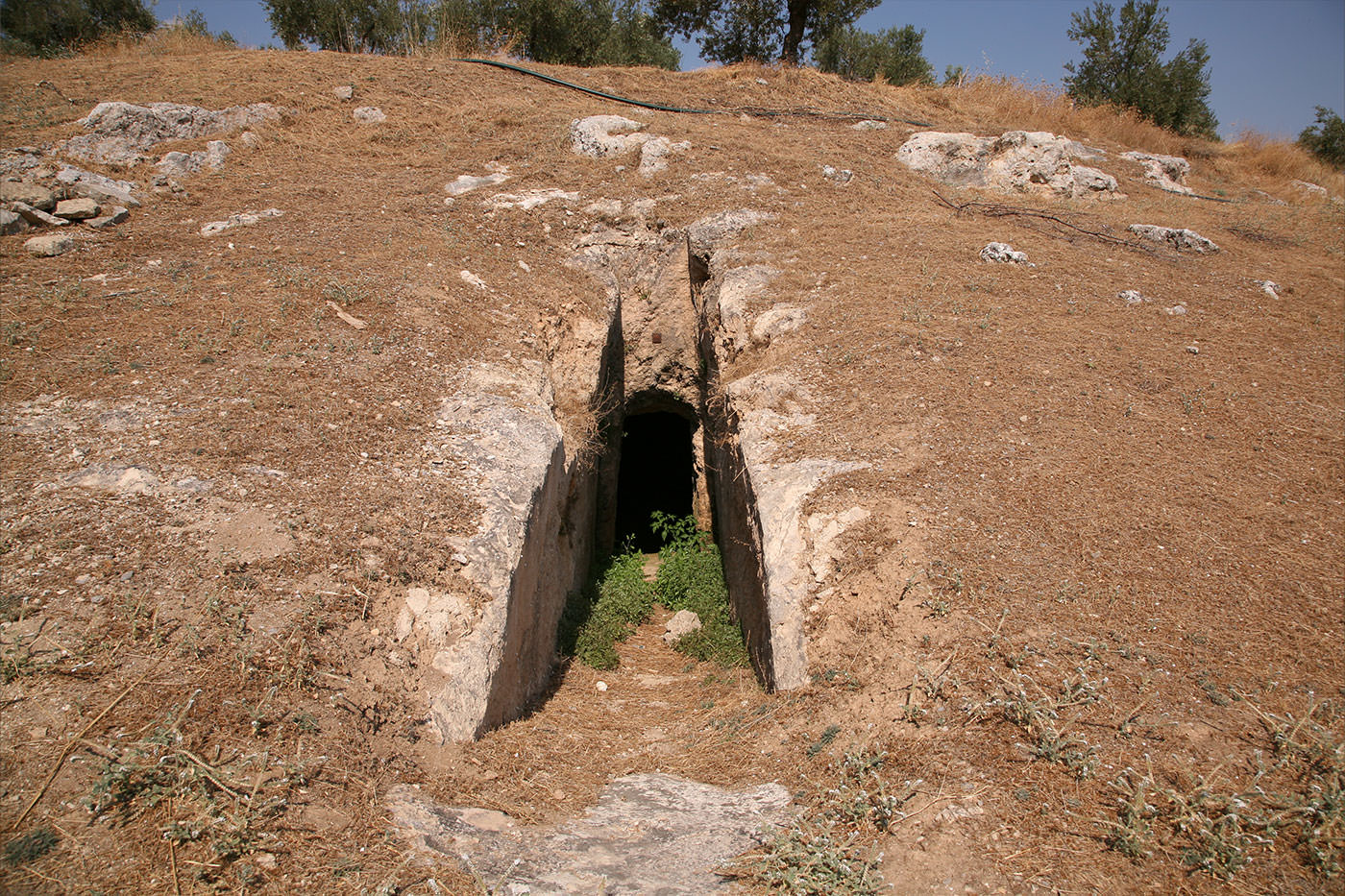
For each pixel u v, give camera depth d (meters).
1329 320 8.59
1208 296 8.99
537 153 11.50
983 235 10.16
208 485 4.92
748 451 6.61
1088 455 6.12
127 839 2.99
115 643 3.77
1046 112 15.91
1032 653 4.45
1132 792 3.61
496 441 6.04
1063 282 9.04
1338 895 3.12
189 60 12.66
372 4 16.09
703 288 9.93
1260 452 6.30
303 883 3.01
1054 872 3.29
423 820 3.53
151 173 9.72
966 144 12.54
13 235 8.10
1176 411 6.79
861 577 5.18
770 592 5.56
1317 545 5.32
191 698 3.54
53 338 6.31
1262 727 3.98
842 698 4.60
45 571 4.11
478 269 8.63
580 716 5.45
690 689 6.27
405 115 12.00
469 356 7.02
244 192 9.69
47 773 3.17
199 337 6.47
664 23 18.88
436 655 4.44
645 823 3.81
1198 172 15.74
